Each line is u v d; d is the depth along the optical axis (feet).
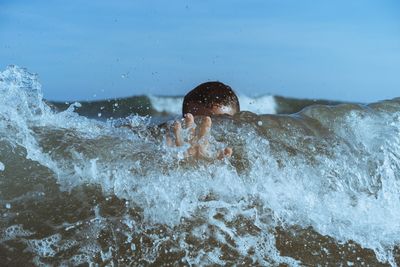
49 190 6.34
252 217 6.31
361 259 6.23
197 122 7.14
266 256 6.08
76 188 6.36
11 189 6.34
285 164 6.89
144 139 7.16
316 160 7.05
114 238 6.00
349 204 6.75
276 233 6.25
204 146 6.77
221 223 6.20
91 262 5.88
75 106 8.39
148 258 5.93
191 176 6.51
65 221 6.10
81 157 6.60
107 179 6.41
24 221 6.11
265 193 6.55
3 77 7.32
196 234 6.09
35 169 6.51
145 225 6.10
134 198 6.27
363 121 7.80
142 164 6.57
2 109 7.02
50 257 5.89
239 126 7.23
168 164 6.60
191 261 5.95
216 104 8.11
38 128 6.99
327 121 7.71
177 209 6.22
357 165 7.15
